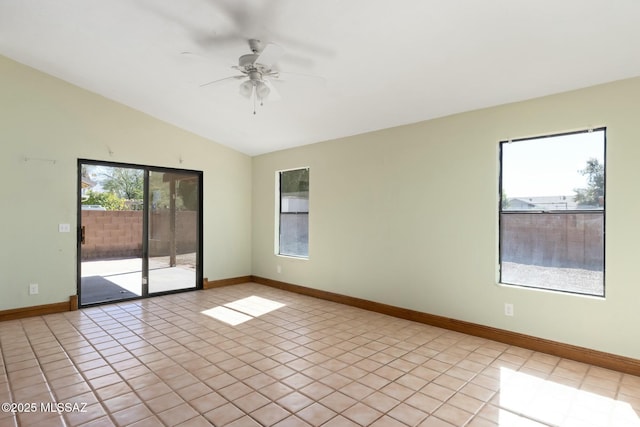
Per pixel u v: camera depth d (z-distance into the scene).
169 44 3.31
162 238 5.39
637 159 2.80
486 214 3.60
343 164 4.95
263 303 4.96
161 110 4.98
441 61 2.97
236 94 4.17
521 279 3.45
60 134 4.42
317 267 5.29
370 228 4.62
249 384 2.65
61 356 3.12
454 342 3.51
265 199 6.19
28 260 4.21
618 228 2.89
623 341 2.87
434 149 3.99
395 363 3.03
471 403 2.42
